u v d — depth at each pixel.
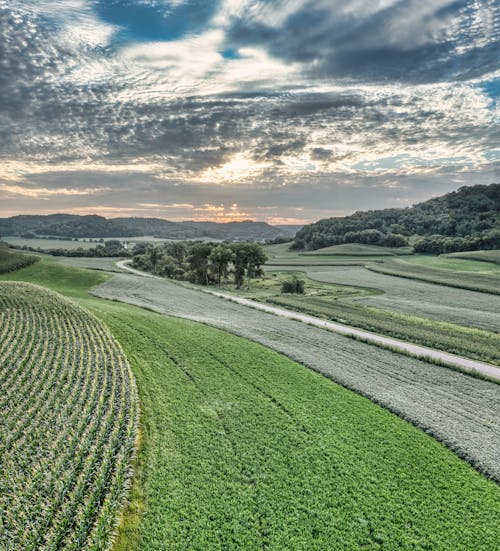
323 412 27.50
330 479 20.23
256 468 20.80
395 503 18.78
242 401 28.50
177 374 32.62
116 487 17.84
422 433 25.45
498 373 38.12
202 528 16.72
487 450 23.36
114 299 70.31
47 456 19.78
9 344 35.19
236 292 100.06
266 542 16.23
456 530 17.30
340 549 16.05
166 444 22.25
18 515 16.02
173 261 144.62
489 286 90.44
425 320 63.62
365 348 44.81
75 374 29.61
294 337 48.53
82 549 14.86
